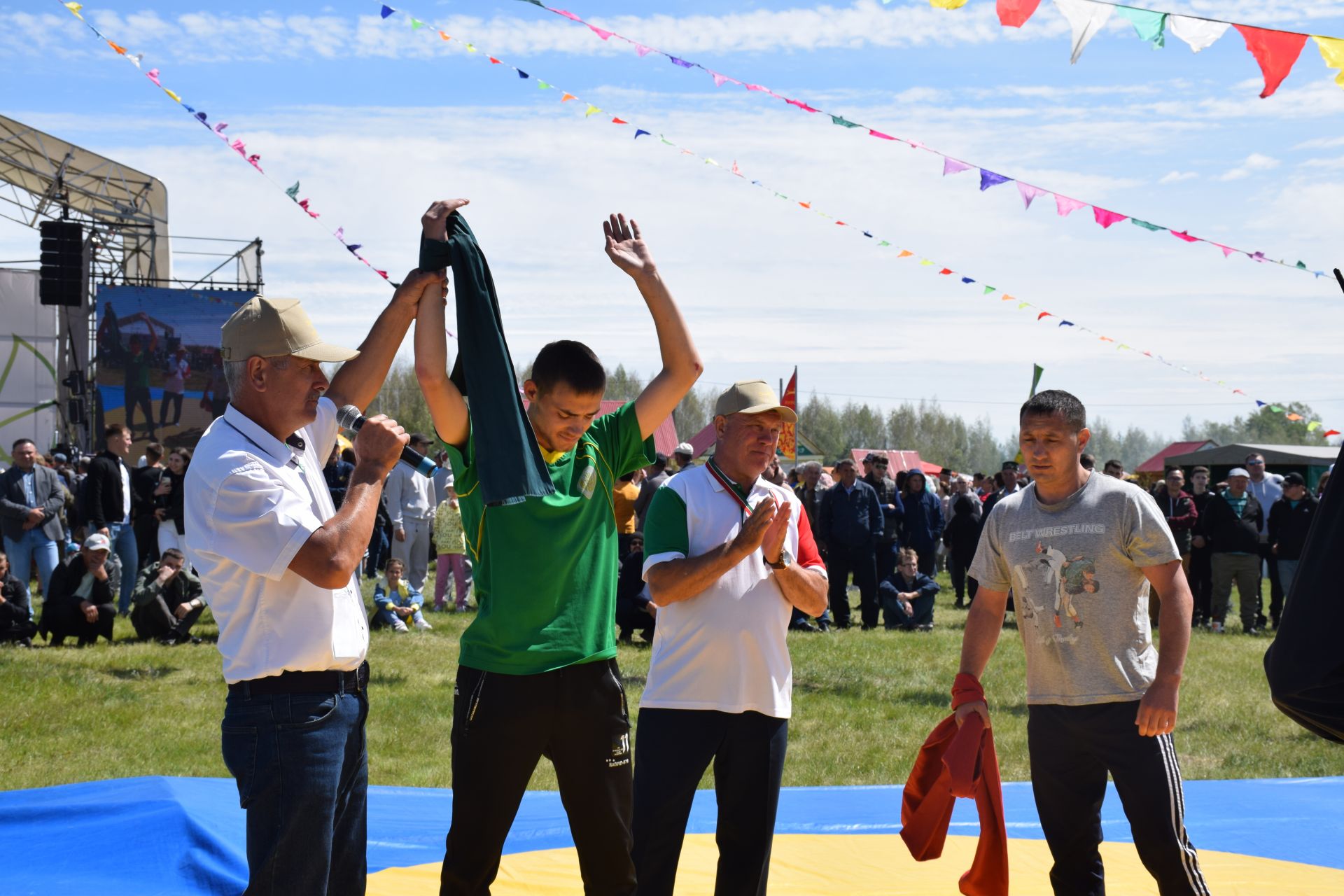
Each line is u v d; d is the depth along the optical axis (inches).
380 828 201.2
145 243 1189.1
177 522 489.7
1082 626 141.5
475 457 128.4
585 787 127.9
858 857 187.3
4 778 257.1
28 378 1093.1
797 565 147.3
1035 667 146.7
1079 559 141.7
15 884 164.4
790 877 176.9
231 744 111.3
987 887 147.4
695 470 151.2
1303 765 295.4
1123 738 139.3
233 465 110.6
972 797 148.9
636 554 485.7
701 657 139.9
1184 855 138.1
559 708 126.0
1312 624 98.7
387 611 504.1
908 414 3917.3
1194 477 605.9
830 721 345.1
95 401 1033.5
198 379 1043.9
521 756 125.5
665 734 140.1
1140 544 139.6
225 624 112.5
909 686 402.9
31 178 1111.0
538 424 129.3
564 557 127.3
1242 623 602.2
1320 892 169.6
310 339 115.3
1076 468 146.7
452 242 129.3
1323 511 101.8
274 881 108.7
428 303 130.4
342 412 127.0
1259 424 2554.1
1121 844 197.8
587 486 131.2
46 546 481.1
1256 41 159.2
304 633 110.9
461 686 127.3
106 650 431.2
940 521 631.8
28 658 404.2
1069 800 145.1
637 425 138.3
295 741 110.3
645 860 138.8
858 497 568.7
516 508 126.1
